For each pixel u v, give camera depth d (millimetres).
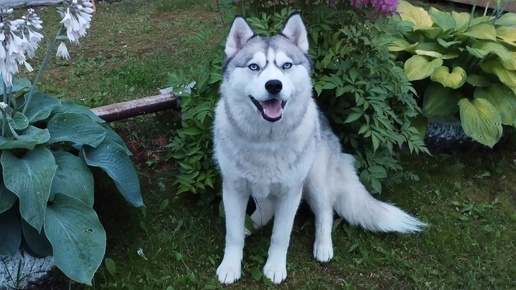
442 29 2637
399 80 2227
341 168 2123
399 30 2336
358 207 2107
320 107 2262
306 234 2172
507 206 2355
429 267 2035
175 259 2016
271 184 1865
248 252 2064
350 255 2074
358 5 2125
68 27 1732
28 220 1702
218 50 2242
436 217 2264
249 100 1734
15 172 1734
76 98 2830
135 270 1950
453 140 2629
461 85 2406
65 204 1792
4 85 1837
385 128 2186
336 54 2145
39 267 1893
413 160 2561
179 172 2359
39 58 3285
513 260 2086
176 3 4406
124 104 2377
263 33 2074
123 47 3533
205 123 2217
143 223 2107
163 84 2998
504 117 2467
